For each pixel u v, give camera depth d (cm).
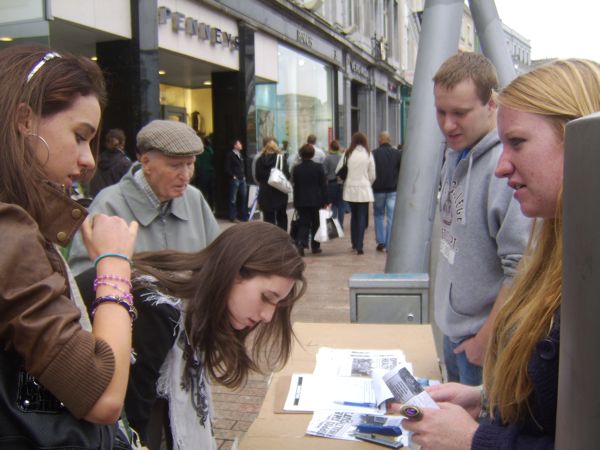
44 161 107
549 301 103
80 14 738
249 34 1169
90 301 137
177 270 153
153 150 248
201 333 149
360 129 2270
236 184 1162
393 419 171
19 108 104
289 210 1424
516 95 112
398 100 2966
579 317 57
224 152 1197
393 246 381
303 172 887
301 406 185
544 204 110
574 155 57
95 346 100
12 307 93
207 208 282
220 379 157
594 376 55
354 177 894
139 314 142
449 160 230
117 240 120
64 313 97
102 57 852
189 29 964
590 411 56
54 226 107
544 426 105
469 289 209
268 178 927
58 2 697
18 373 98
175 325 146
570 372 59
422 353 224
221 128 1191
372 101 2317
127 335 110
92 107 112
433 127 375
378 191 923
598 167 53
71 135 108
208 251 154
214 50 1063
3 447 94
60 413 99
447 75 205
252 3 1175
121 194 258
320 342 238
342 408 183
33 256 96
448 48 380
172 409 150
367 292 297
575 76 108
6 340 96
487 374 126
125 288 116
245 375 158
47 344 93
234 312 149
